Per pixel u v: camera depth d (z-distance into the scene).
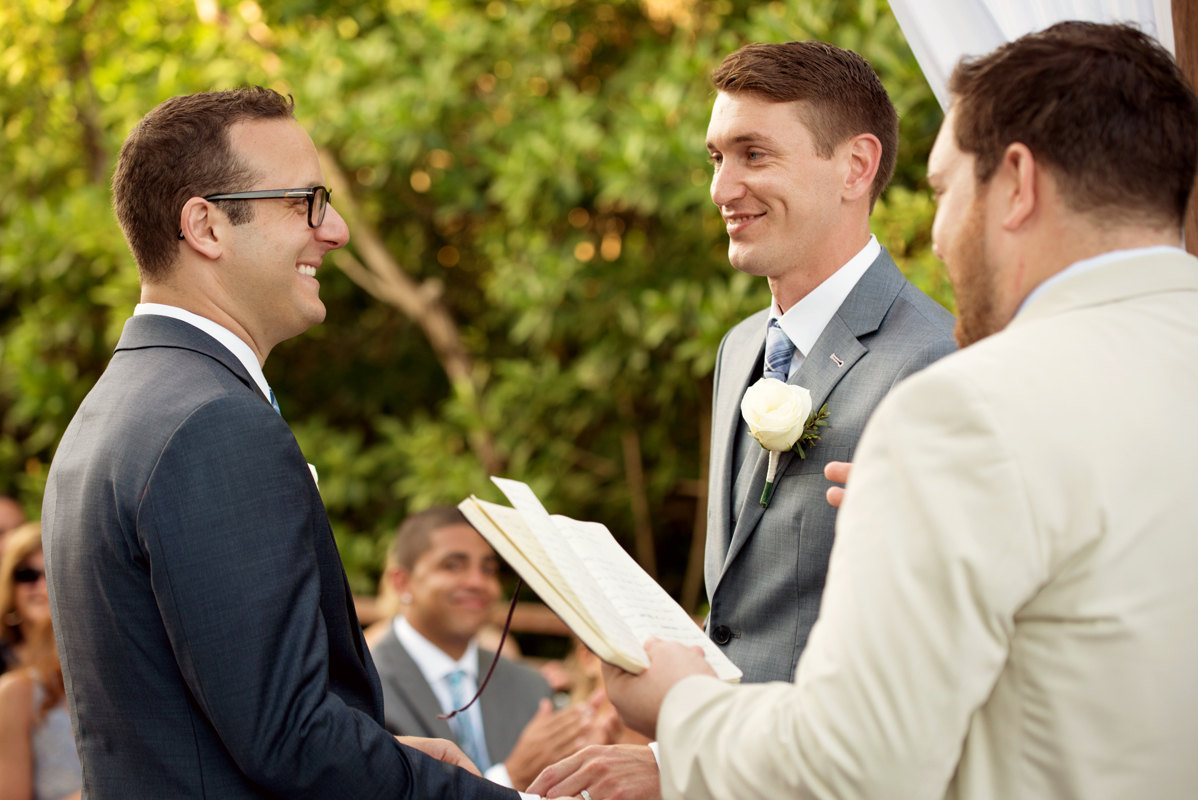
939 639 0.99
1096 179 1.11
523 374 5.45
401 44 5.71
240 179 1.60
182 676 1.43
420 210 6.20
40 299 6.26
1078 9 1.78
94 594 1.44
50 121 6.27
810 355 1.76
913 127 4.00
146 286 1.64
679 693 1.21
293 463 1.48
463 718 3.15
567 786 1.59
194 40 5.80
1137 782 1.00
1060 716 1.02
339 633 1.56
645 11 5.71
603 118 5.59
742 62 1.77
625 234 5.72
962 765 1.07
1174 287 1.11
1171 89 1.12
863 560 1.04
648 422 5.86
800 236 1.76
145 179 1.59
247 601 1.38
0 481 6.22
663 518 6.07
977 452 1.00
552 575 1.29
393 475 6.07
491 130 5.64
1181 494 1.02
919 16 1.93
